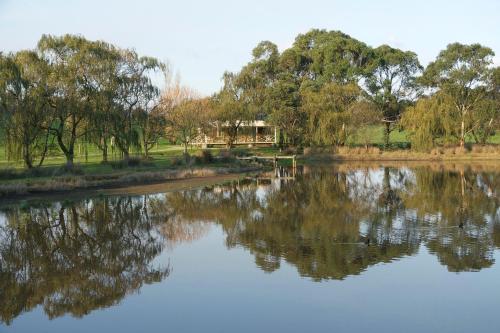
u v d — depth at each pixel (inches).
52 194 1290.6
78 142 1784.0
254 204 1157.1
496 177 1616.6
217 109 2620.6
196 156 2094.0
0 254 746.8
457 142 2583.7
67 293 568.4
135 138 1802.4
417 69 3134.8
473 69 2630.4
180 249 740.0
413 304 496.4
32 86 1459.2
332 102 2623.0
